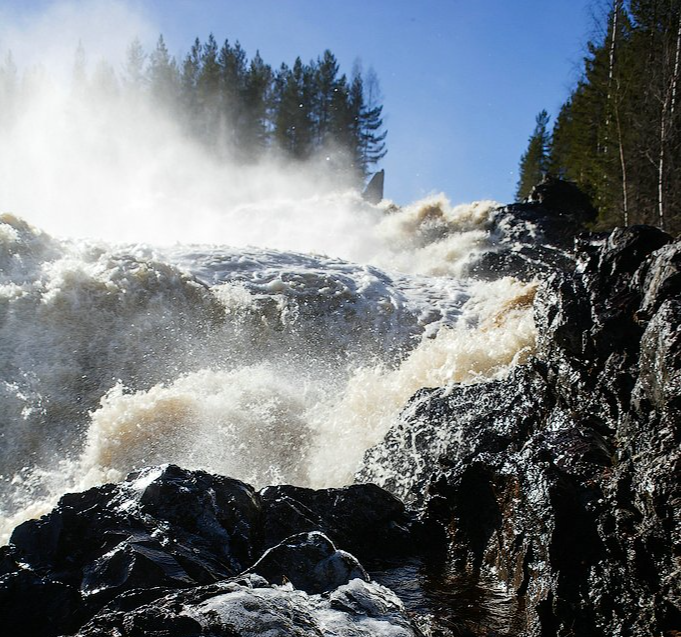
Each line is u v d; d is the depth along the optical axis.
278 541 3.98
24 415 8.77
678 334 3.60
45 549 3.44
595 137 39.22
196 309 11.59
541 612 3.44
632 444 3.83
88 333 10.46
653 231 5.19
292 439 7.75
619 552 3.32
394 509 4.89
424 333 11.80
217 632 2.33
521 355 7.23
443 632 3.11
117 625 2.42
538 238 24.44
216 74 62.25
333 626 2.54
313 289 12.84
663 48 28.64
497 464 4.41
